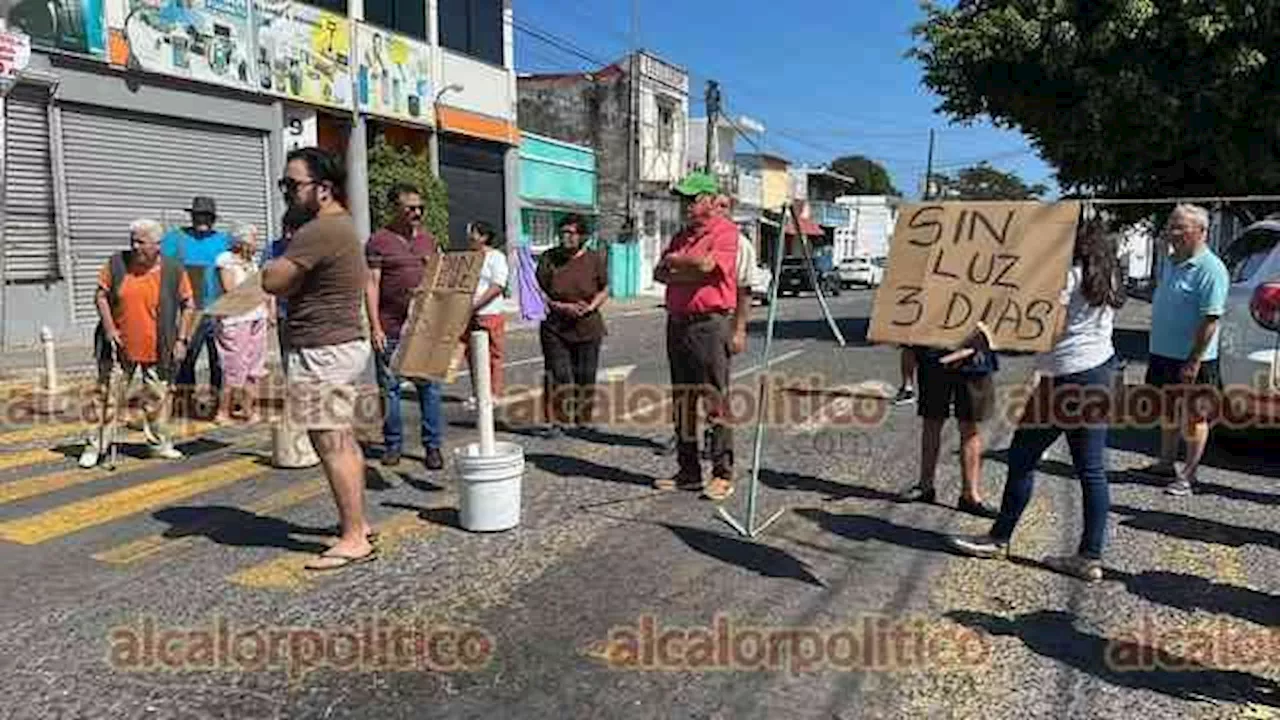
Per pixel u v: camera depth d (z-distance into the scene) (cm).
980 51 1641
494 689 388
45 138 1430
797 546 564
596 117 3941
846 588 500
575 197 3403
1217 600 486
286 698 379
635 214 3947
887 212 5672
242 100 1777
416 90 2294
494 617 457
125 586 491
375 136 2223
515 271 1983
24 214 1405
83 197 1495
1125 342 1848
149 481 697
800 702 381
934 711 374
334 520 604
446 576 509
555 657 417
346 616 456
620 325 2303
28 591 484
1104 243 509
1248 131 1518
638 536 579
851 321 2369
